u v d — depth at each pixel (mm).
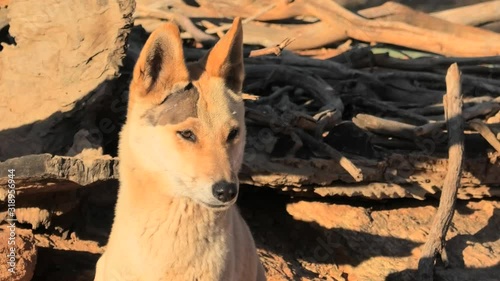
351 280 11086
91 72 10477
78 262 10117
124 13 10359
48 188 9742
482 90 14234
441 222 10930
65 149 10484
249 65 13820
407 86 14188
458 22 18391
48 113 10531
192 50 14883
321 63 14055
